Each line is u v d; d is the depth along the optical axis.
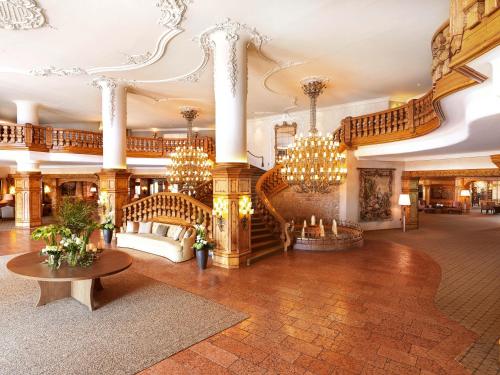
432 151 9.45
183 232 7.84
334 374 3.07
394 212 13.00
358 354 3.42
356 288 5.52
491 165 10.62
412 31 6.67
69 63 8.38
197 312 4.46
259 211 9.62
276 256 7.88
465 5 2.60
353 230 10.24
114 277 6.07
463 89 3.92
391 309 4.62
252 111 14.66
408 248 9.02
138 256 7.72
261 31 6.64
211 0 5.50
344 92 11.41
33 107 12.55
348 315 4.40
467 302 4.91
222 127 6.75
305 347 3.56
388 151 10.28
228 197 6.72
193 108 13.48
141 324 4.08
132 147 14.52
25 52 7.68
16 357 3.29
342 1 5.55
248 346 3.57
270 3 5.61
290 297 5.07
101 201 9.89
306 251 8.48
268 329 3.98
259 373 3.08
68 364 3.18
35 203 13.26
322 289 5.45
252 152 16.62
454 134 7.40
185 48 7.46
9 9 5.74
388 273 6.46
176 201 8.73
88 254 5.07
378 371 3.12
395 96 11.97
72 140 12.27
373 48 7.53
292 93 11.44
